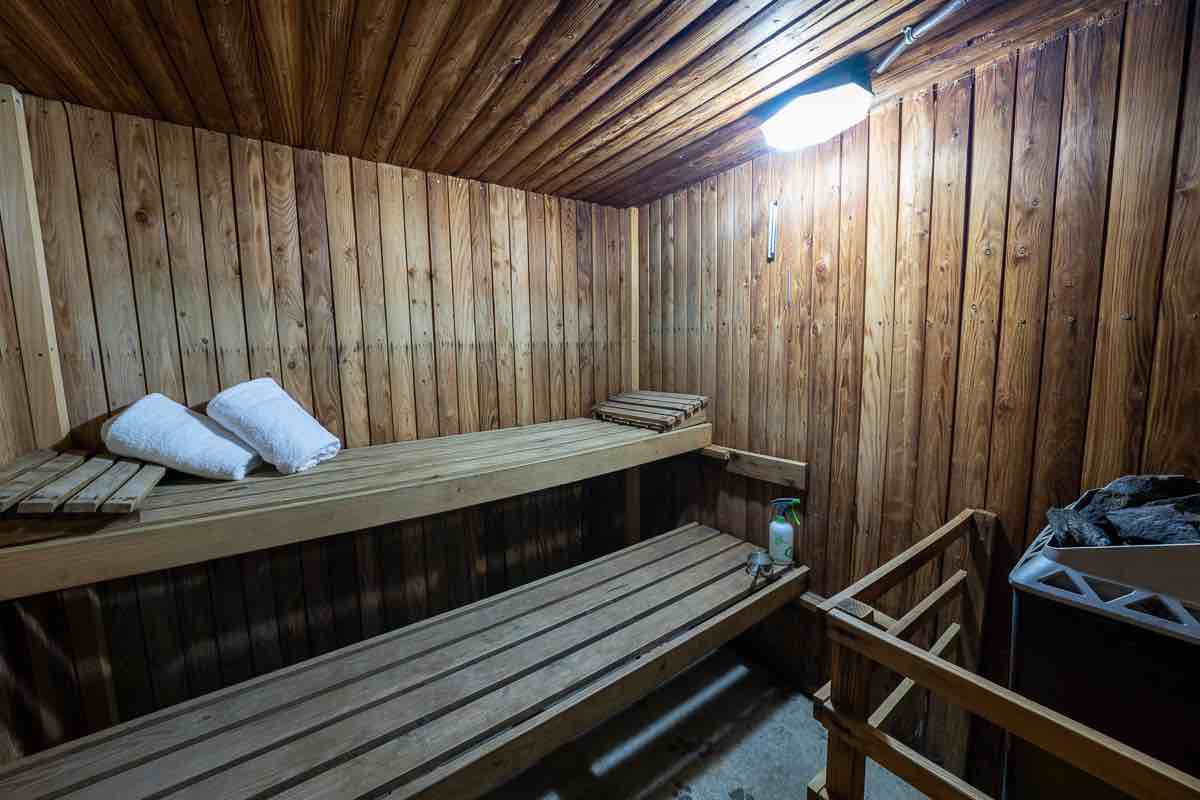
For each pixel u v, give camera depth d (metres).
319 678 1.36
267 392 1.62
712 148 1.86
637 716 1.96
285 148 1.71
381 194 1.91
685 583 1.89
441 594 2.11
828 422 1.87
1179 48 1.07
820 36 1.18
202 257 1.60
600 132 1.68
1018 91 1.32
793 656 2.12
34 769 1.06
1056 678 0.83
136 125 1.48
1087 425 1.27
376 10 1.02
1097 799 0.79
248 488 1.39
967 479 1.51
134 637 1.55
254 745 1.13
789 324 1.97
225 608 1.68
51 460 1.30
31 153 1.35
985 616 1.50
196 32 1.07
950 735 1.60
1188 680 0.69
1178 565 0.77
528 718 1.27
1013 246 1.36
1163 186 1.12
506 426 2.29
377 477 1.50
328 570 1.85
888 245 1.63
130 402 1.52
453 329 2.12
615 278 2.64
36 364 1.36
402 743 1.16
